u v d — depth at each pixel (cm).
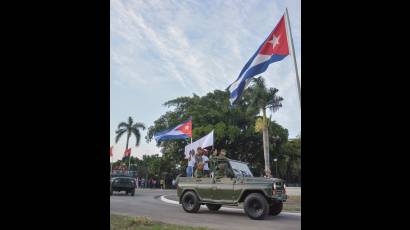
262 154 4791
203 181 1279
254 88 3853
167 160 5162
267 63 1156
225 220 1089
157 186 5072
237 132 4591
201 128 4681
